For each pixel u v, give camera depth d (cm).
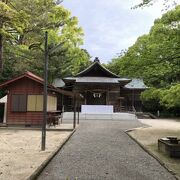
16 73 3016
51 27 3109
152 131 1895
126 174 741
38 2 2816
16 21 2178
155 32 1429
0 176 690
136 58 1519
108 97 3981
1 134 1641
